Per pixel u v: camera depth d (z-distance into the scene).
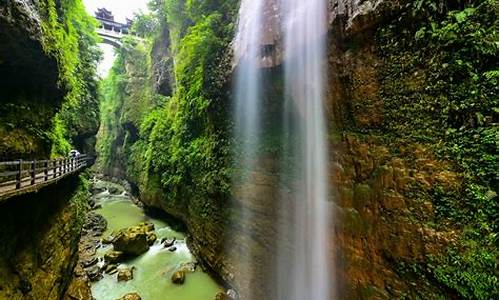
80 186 14.95
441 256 4.75
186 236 15.75
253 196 9.89
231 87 11.05
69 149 15.03
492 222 4.16
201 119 14.43
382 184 5.90
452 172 4.75
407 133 5.54
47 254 8.20
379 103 6.10
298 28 8.02
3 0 6.74
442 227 4.79
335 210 7.03
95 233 16.77
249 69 9.69
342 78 6.90
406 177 5.46
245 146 10.55
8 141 7.80
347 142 6.84
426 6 5.12
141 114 29.98
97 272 11.57
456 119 4.77
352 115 6.75
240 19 10.59
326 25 7.06
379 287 5.84
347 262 6.63
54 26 10.34
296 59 8.16
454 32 4.73
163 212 20.08
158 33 29.56
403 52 5.61
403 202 5.46
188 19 18.73
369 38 6.25
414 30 5.42
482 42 4.37
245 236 10.11
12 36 7.21
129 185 30.06
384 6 5.72
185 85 16.31
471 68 4.56
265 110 9.53
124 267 12.33
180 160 16.34
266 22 9.06
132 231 14.48
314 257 7.55
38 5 8.82
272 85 9.07
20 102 8.92
